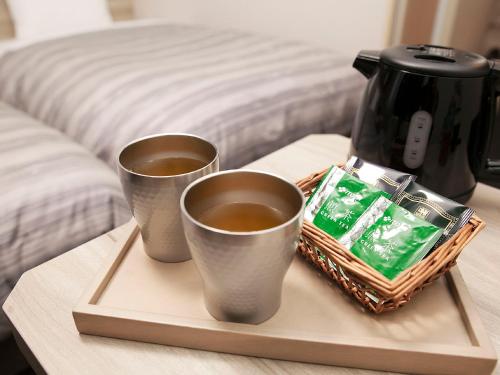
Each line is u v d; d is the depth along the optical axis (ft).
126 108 3.67
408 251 1.50
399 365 1.36
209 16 9.16
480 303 1.63
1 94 5.18
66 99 4.18
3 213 2.59
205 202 1.41
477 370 1.32
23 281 1.73
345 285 1.53
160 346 1.46
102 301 1.53
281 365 1.39
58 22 7.30
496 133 4.31
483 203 2.28
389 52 2.17
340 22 6.94
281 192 1.39
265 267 1.23
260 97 3.71
